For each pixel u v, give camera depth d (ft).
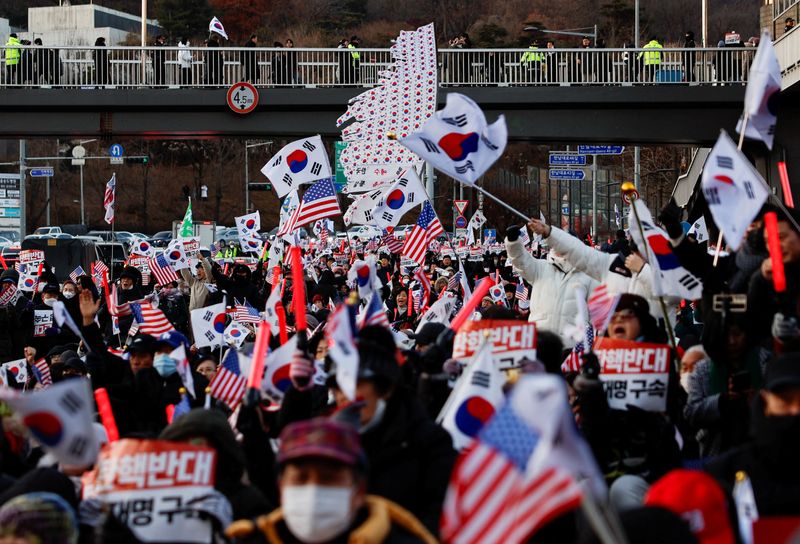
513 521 34.81
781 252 64.75
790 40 301.43
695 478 44.27
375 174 161.68
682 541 40.60
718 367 67.00
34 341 145.48
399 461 49.39
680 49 334.44
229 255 433.07
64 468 62.18
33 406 41.86
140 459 51.16
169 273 183.83
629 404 65.72
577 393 63.82
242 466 55.36
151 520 50.55
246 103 341.21
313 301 161.07
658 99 333.62
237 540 45.19
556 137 341.00
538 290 106.32
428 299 153.38
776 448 47.73
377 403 49.80
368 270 99.25
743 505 45.03
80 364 93.61
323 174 119.34
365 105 161.58
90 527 52.70
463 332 69.51
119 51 377.09
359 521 41.01
